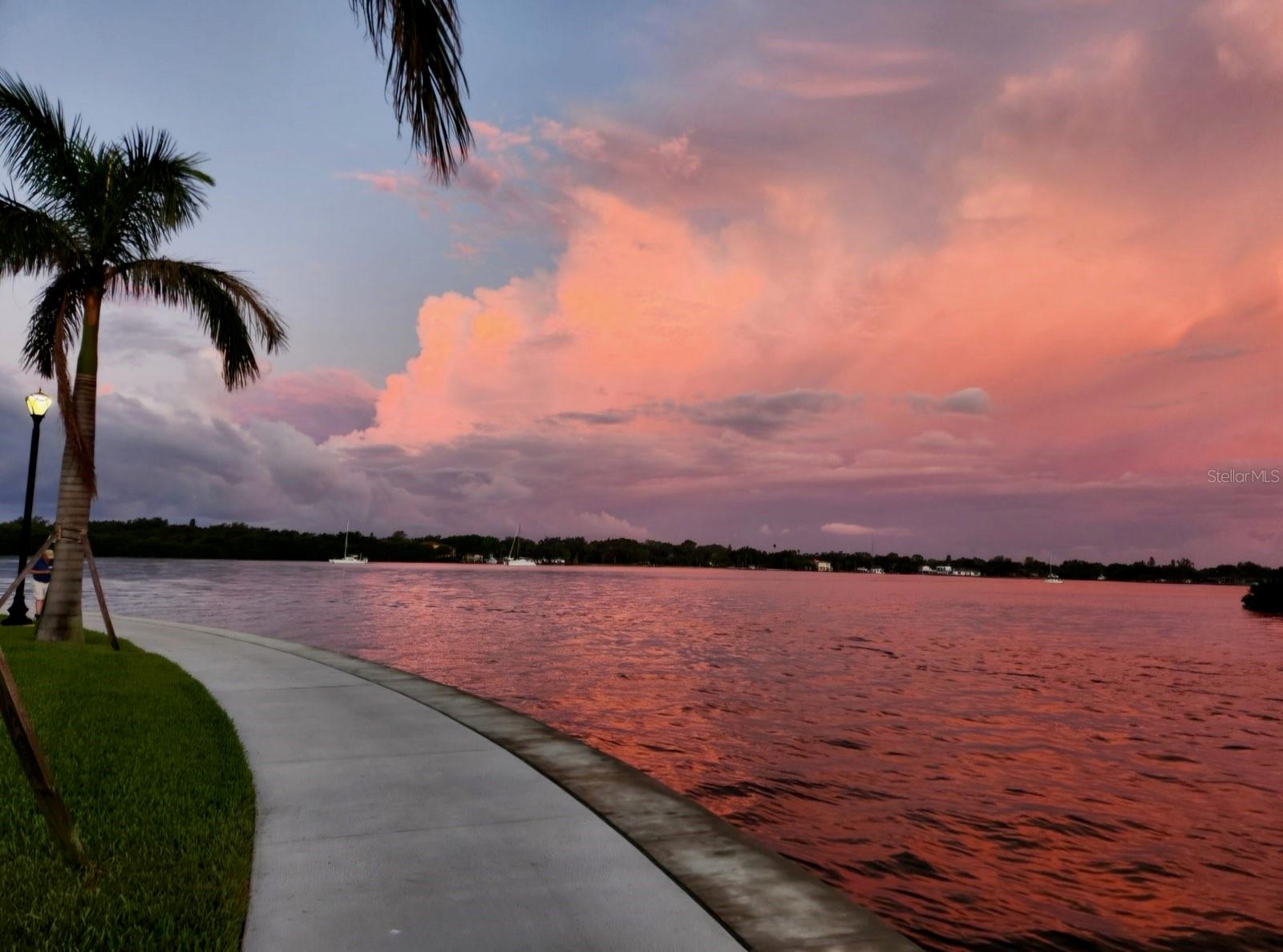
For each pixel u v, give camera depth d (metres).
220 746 7.00
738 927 3.59
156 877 4.14
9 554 158.88
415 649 30.55
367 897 3.99
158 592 66.38
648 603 86.38
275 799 5.66
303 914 3.78
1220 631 70.44
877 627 59.03
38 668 10.83
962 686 27.03
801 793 12.20
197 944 3.42
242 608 48.81
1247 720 22.34
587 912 3.82
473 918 3.75
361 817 5.26
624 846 4.72
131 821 5.00
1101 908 8.35
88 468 13.27
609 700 20.41
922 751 15.88
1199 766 16.05
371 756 6.87
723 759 14.32
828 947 3.40
